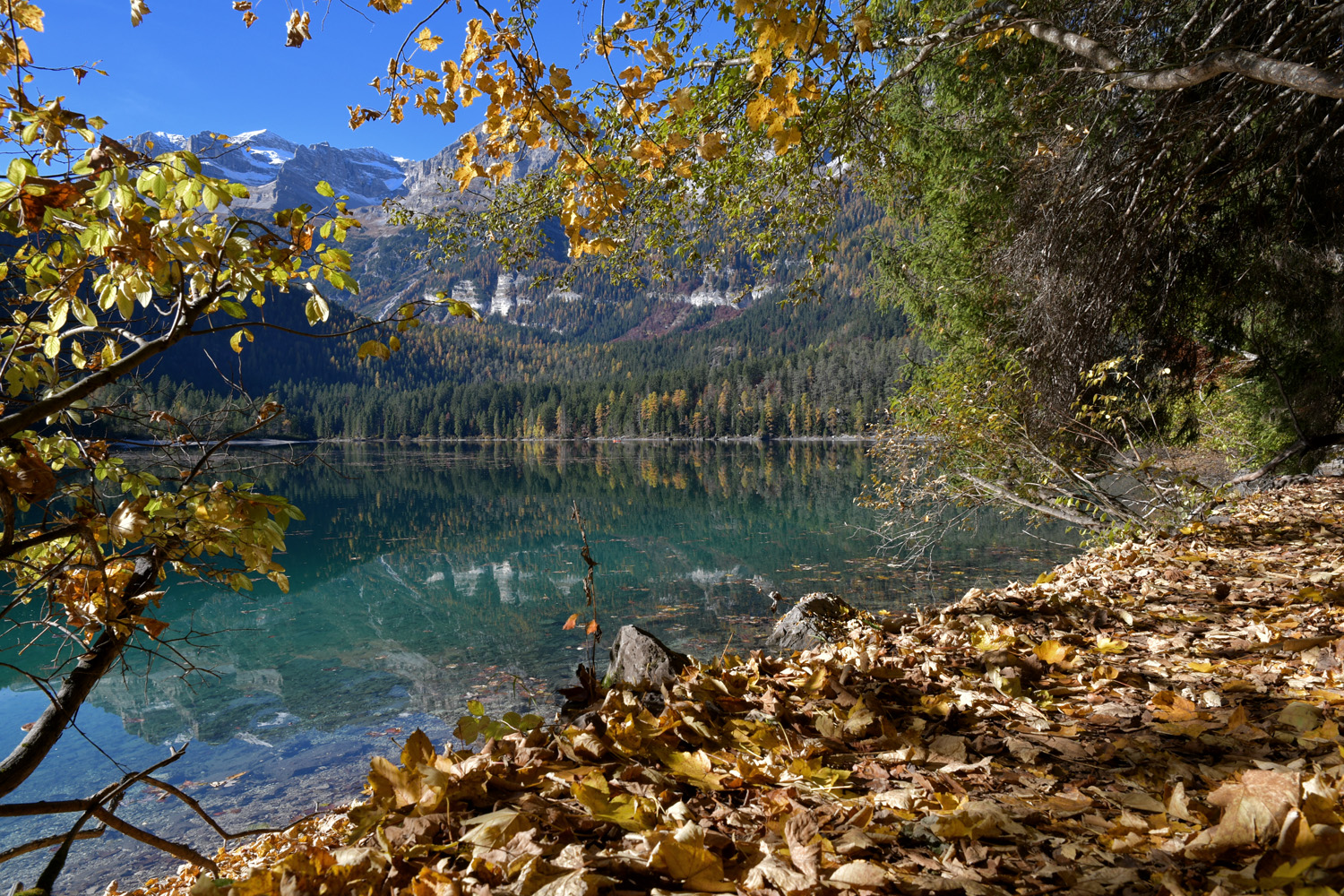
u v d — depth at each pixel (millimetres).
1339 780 1609
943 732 2369
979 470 9406
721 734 2318
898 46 5832
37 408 1866
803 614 5875
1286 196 7840
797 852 1402
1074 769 2049
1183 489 7852
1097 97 7207
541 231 6383
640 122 2959
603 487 35719
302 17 2373
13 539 1919
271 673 9438
